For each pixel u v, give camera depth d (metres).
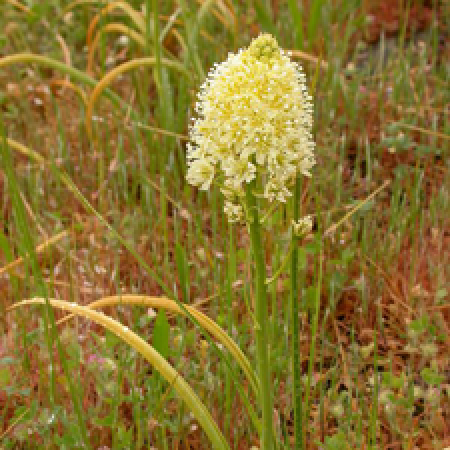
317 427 0.77
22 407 0.76
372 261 0.85
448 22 1.30
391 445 0.75
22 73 1.28
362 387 0.79
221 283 0.84
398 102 1.11
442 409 0.78
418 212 0.92
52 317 0.72
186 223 0.93
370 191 0.97
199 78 1.05
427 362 0.81
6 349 0.81
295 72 0.65
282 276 0.83
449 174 0.95
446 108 1.06
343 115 1.08
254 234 0.66
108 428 0.76
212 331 0.70
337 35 1.26
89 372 0.78
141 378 0.79
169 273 0.85
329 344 0.81
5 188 0.95
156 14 0.96
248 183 0.65
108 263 0.86
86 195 0.99
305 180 0.95
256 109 0.64
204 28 1.27
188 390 0.68
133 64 1.00
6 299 0.87
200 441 0.76
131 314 0.84
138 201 1.00
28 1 1.34
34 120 1.15
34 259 0.78
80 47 1.37
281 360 0.78
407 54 1.17
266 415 0.68
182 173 1.00
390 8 1.39
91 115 1.03
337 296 0.84
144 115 1.10
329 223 0.89
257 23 1.35
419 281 0.87
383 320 0.84
